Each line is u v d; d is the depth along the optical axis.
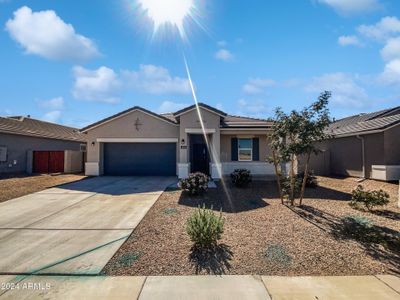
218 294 4.05
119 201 10.39
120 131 18.05
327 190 13.03
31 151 21.22
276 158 10.02
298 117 9.03
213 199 10.70
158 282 4.44
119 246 5.94
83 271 4.83
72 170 21.09
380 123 15.88
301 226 7.17
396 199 11.03
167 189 12.84
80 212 8.84
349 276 4.64
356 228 6.99
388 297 3.95
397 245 5.93
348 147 18.25
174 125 17.88
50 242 6.22
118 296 4.02
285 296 3.99
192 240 5.78
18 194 11.90
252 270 4.86
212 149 16.61
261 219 7.88
